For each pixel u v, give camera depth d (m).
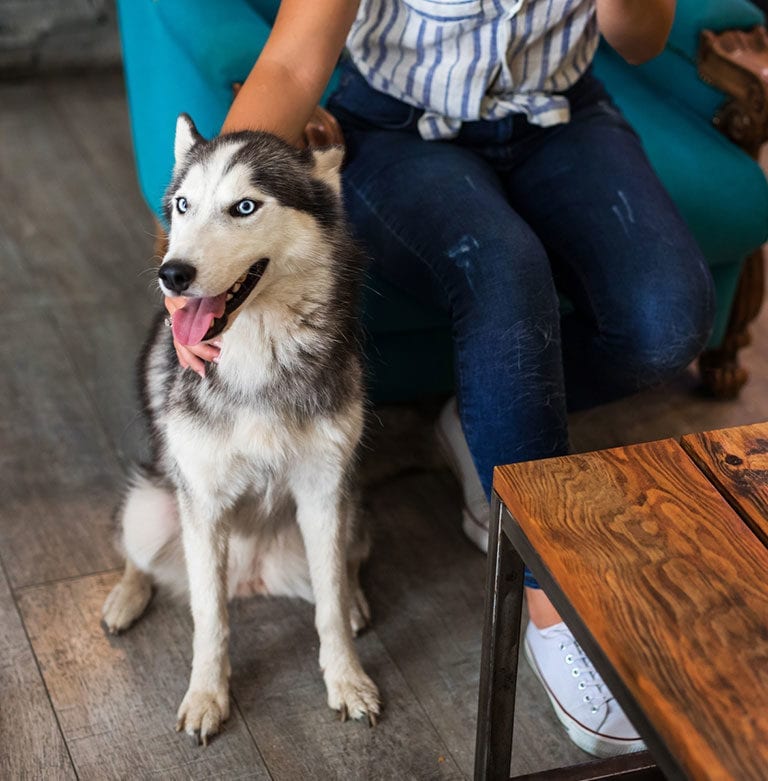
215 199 1.28
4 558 1.87
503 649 1.23
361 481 2.05
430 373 2.20
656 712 0.85
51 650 1.69
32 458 2.11
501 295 1.55
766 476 1.11
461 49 1.67
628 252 1.71
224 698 1.58
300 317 1.39
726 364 2.38
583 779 1.33
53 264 2.74
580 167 1.77
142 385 1.71
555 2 1.63
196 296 1.24
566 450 1.61
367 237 1.75
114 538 1.77
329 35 1.57
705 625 0.92
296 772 1.51
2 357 2.39
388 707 1.62
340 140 1.69
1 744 1.53
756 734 0.83
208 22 1.86
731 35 2.21
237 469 1.48
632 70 2.42
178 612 1.78
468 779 1.50
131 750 1.53
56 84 3.70
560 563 0.99
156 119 2.17
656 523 1.04
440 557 1.94
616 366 1.79
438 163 1.70
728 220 2.10
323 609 1.60
